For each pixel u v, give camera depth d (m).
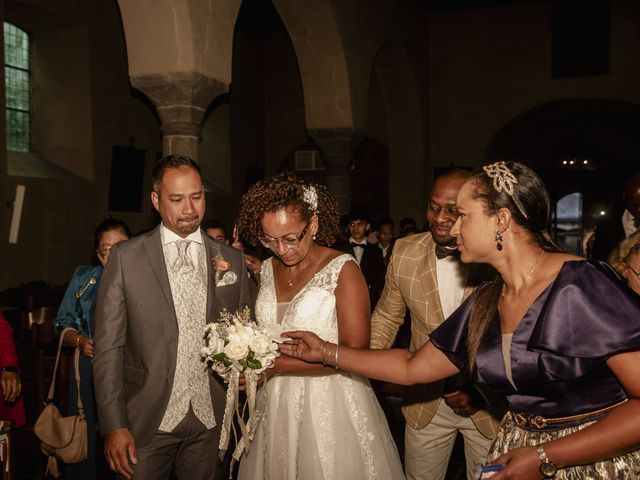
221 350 2.13
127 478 2.32
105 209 9.20
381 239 8.80
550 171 14.80
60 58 8.90
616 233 3.96
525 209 1.55
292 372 2.20
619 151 14.12
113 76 9.34
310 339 2.07
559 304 1.49
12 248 7.63
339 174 8.94
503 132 13.11
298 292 2.30
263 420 2.37
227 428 2.28
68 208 8.54
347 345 2.17
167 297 2.45
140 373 2.43
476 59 12.79
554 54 12.21
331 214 2.38
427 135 12.84
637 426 1.38
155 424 2.41
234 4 5.82
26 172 8.09
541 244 1.60
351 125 8.79
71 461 3.13
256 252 4.39
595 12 11.88
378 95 13.05
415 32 12.11
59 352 3.32
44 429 3.12
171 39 5.15
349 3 8.95
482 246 1.59
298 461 2.25
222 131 12.02
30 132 8.93
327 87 8.79
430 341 1.84
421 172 12.46
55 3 8.26
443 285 2.59
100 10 9.07
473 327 1.68
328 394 2.25
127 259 2.45
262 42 13.59
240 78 12.64
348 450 2.23
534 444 1.59
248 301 2.71
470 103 12.84
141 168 9.88
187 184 2.44
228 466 3.85
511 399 1.64
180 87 5.19
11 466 2.37
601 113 13.32
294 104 13.49
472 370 1.68
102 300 2.42
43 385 3.67
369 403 2.35
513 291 1.61
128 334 2.47
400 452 4.45
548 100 12.32
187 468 2.60
